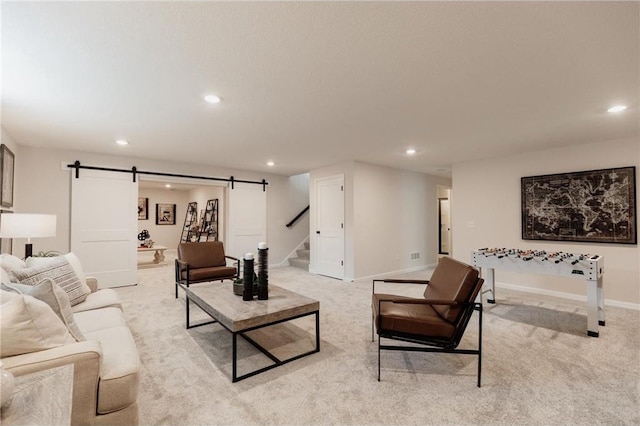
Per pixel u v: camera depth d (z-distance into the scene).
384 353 2.48
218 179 6.00
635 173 3.66
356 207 5.34
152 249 7.20
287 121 3.19
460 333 2.09
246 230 6.40
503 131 3.51
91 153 4.69
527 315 3.42
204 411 1.74
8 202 3.63
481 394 1.91
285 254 7.06
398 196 6.12
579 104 2.69
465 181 5.29
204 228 8.84
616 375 2.13
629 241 3.67
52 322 1.35
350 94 2.50
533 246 4.48
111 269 4.82
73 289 2.36
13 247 4.09
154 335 2.84
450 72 2.13
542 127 3.35
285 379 2.09
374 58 1.95
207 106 2.76
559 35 1.69
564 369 2.22
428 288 2.70
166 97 2.55
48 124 3.28
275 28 1.64
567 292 4.17
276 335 2.85
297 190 7.32
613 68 2.05
